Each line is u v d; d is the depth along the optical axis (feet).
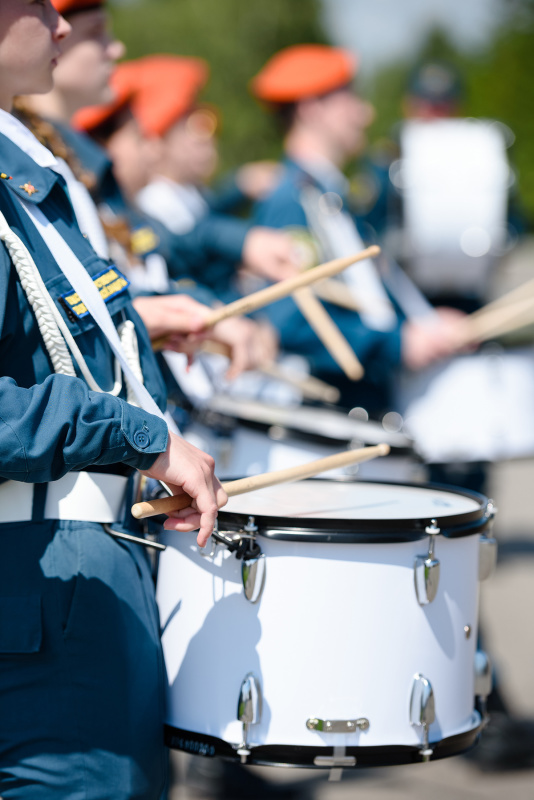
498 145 24.39
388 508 8.87
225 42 124.88
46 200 7.86
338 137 19.11
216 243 17.61
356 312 17.60
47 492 7.54
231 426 13.46
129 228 12.65
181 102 22.72
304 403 17.02
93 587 7.48
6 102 7.80
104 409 6.93
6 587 7.41
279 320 17.11
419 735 7.97
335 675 7.73
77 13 11.44
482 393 17.92
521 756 14.93
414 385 18.12
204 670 7.99
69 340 7.43
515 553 25.41
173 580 8.27
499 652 18.75
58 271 7.55
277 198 18.26
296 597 7.73
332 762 7.75
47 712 7.47
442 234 23.61
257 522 7.75
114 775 7.51
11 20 7.47
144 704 7.73
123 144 15.72
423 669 7.98
